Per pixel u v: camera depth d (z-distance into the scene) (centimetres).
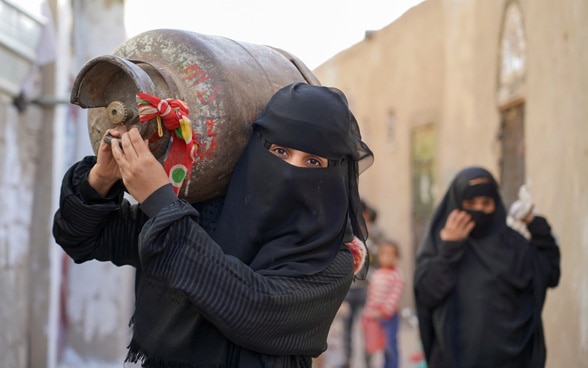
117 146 235
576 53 516
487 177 493
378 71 1162
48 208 659
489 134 750
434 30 935
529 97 629
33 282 659
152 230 228
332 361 794
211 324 247
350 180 263
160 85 242
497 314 483
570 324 511
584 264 490
